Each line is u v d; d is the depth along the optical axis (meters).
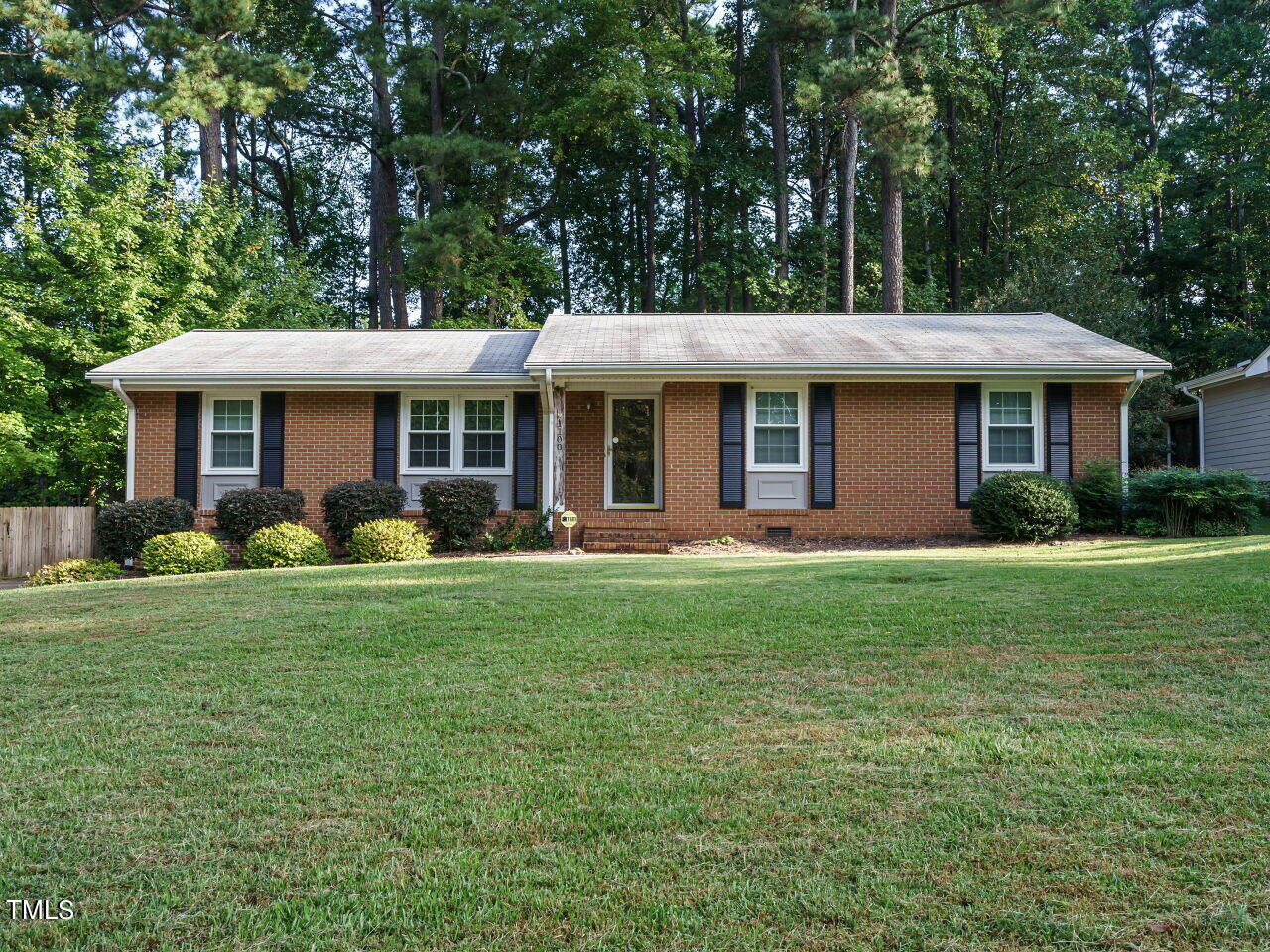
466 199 28.12
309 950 2.56
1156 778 3.55
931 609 6.80
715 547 13.88
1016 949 2.48
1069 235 28.00
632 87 25.34
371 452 15.33
